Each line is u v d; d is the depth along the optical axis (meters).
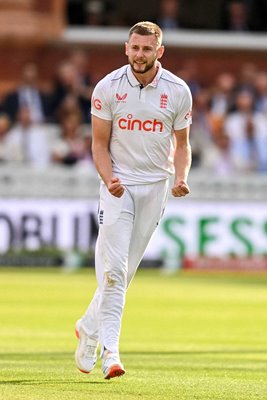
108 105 20.02
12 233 58.94
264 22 76.00
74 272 57.38
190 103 20.22
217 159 66.38
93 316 20.56
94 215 58.97
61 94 67.50
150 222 20.55
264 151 67.12
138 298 44.62
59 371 22.22
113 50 73.19
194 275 57.41
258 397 18.75
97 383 20.11
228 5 75.88
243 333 33.38
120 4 76.12
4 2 71.06
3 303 41.66
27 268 59.03
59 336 31.72
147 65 19.59
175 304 42.41
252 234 58.75
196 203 58.75
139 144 20.09
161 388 19.61
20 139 65.50
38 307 40.34
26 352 27.16
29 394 18.41
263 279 55.59
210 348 29.12
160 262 58.94
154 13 76.19
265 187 59.59
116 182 19.47
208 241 58.75
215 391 19.38
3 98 69.38
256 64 74.25
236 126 67.06
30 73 68.81
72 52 72.50
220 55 74.19
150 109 19.95
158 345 29.84
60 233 58.97
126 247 19.92
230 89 68.88
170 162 20.55
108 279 19.86
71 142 65.56
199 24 76.25
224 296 45.81
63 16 72.94
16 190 58.94
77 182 59.09
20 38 71.00
